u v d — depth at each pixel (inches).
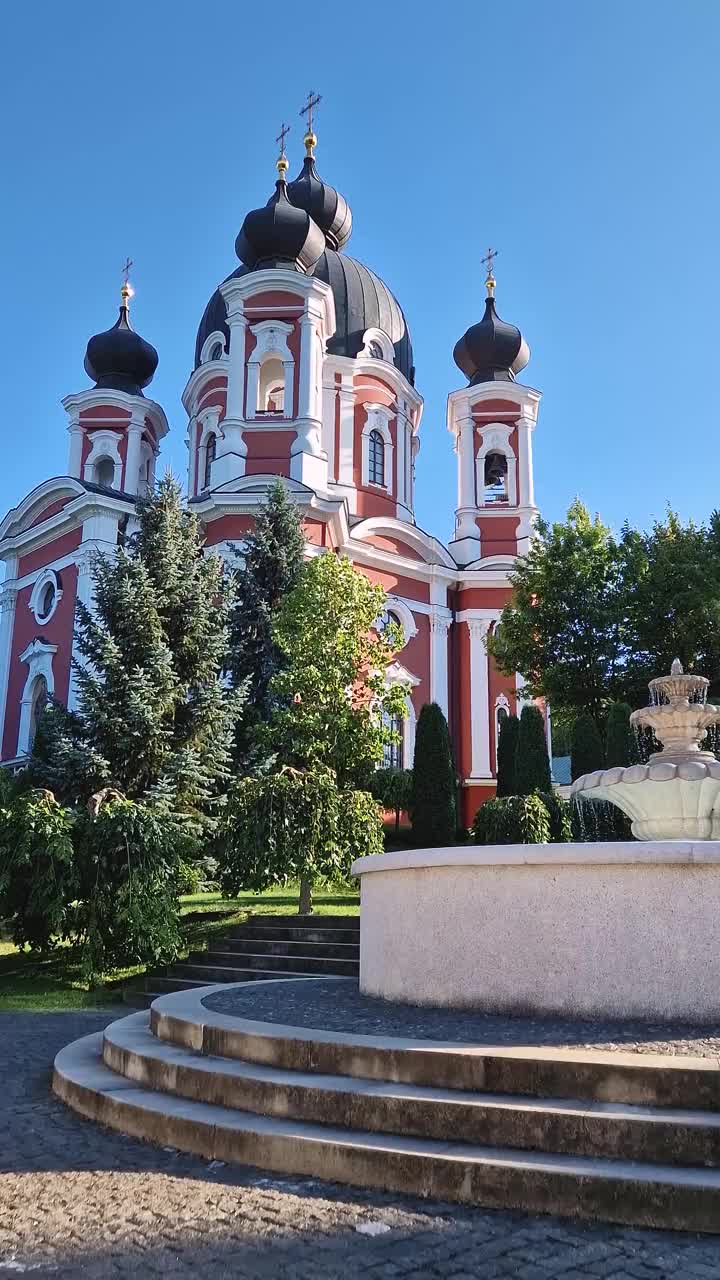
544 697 1286.9
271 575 1121.4
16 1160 235.6
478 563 1596.9
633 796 419.5
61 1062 320.2
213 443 1525.6
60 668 1326.3
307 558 1167.6
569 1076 215.3
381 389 1582.2
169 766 740.0
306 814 671.1
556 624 1278.3
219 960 577.6
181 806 738.8
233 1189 207.9
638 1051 227.8
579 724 1100.5
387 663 792.3
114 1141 249.4
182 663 828.6
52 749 745.0
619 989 269.6
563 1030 255.0
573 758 1095.6
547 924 279.9
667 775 401.1
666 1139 194.9
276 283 1406.3
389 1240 179.0
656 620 1236.5
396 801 1117.7
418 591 1537.9
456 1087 225.1
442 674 1525.6
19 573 1455.5
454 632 1578.5
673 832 417.1
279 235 1461.6
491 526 1635.1
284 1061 254.4
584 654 1248.2
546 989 277.4
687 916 267.0
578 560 1270.9
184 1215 194.4
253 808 676.1
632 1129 197.2
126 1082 284.7
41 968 670.5
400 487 1582.2
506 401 1674.5
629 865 273.1
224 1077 249.0
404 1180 202.4
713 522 1285.7
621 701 1221.7
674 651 1231.5
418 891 308.8
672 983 265.6
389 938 322.7
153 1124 246.7
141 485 1572.3
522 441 1659.7
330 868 675.4
